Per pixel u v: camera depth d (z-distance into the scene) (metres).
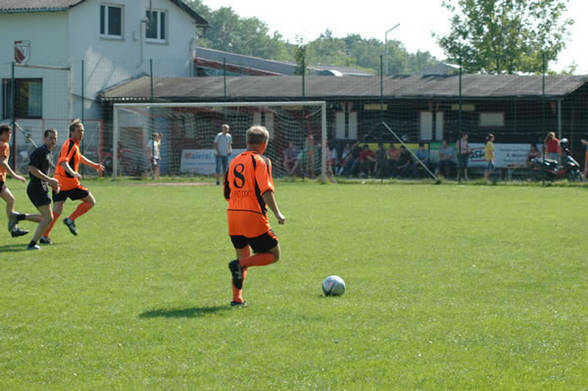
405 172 33.62
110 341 7.28
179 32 44.88
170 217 18.34
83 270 11.19
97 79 39.75
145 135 37.09
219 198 23.83
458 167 31.52
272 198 8.47
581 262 11.84
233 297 8.86
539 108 32.88
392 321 7.98
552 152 30.75
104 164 36.50
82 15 39.22
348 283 10.16
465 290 9.69
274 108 35.62
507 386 6.01
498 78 35.34
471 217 18.23
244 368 6.45
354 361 6.62
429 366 6.49
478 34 61.66
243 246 8.80
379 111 34.69
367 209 20.23
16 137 37.47
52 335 7.50
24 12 38.78
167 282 10.25
